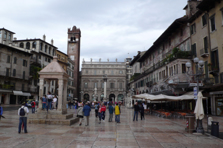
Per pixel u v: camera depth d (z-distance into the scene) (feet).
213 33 83.97
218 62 80.18
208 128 45.85
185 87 95.25
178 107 114.52
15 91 163.02
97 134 38.96
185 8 112.57
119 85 330.34
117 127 49.62
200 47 93.45
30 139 33.14
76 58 296.71
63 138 34.45
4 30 174.40
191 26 101.81
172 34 124.16
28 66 183.62
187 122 44.09
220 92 76.38
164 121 65.05
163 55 136.56
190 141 33.63
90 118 73.77
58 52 232.12
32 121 52.54
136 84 202.39
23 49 186.50
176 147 29.35
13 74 165.78
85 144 30.22
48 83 64.08
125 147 28.91
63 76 59.16
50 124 51.80
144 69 181.37
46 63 207.51
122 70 333.62
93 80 330.34
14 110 103.81
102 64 333.01
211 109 84.99
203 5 86.43
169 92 105.29
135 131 43.50
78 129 44.96
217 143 32.27
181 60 100.12
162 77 127.34
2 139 32.89
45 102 58.90
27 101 151.64
